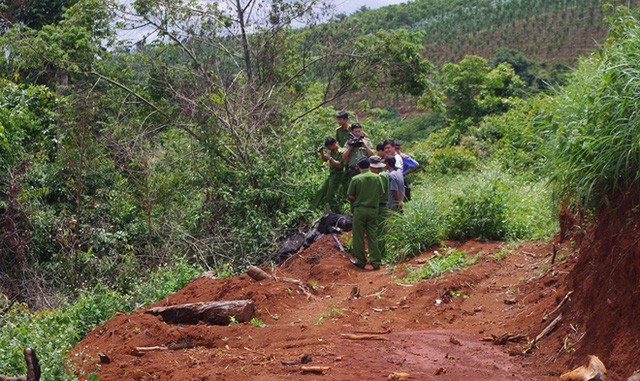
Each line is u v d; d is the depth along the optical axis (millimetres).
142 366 7816
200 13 20266
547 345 7242
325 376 6910
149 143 17219
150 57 19891
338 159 15328
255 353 7863
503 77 40188
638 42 7355
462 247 12383
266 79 20594
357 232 12750
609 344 6473
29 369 6211
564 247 10094
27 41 19594
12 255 14352
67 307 12102
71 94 19172
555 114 8000
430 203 13211
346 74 21750
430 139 35844
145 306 10695
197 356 7973
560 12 69812
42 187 15656
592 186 7164
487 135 27281
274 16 20750
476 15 75812
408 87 22531
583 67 8203
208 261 15023
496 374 6855
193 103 16984
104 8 20141
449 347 7676
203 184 16109
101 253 14742
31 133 17062
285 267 13602
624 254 6660
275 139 17094
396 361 7273
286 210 15758
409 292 10117
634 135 6805
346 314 9219
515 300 8961
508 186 13594
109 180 15922
